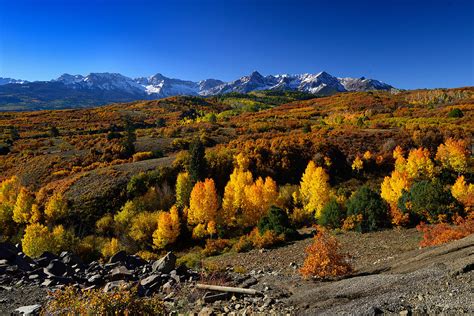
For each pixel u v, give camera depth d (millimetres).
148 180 41188
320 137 57375
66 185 42375
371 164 50156
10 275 11641
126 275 11641
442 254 11219
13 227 36500
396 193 30625
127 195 39281
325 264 12109
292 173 48062
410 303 7445
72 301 7191
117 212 36125
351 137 58500
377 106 121688
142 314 7016
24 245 25172
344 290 9164
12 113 132875
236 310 8688
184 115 143250
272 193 34719
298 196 38125
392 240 20844
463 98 115125
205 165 42812
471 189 28422
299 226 32562
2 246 13133
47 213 35281
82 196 39094
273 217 27656
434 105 108375
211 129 79375
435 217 23719
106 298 6926
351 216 25656
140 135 78125
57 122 112188
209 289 10234
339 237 23922
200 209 32594
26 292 10023
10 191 41875
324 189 32250
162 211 35156
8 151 66750
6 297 9562
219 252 26891
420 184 25656
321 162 49156
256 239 25578
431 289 7926
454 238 15164
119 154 58312
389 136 58094
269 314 8312
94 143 68438
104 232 33906
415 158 41031
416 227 22547
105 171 45594
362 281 9719
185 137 71562
